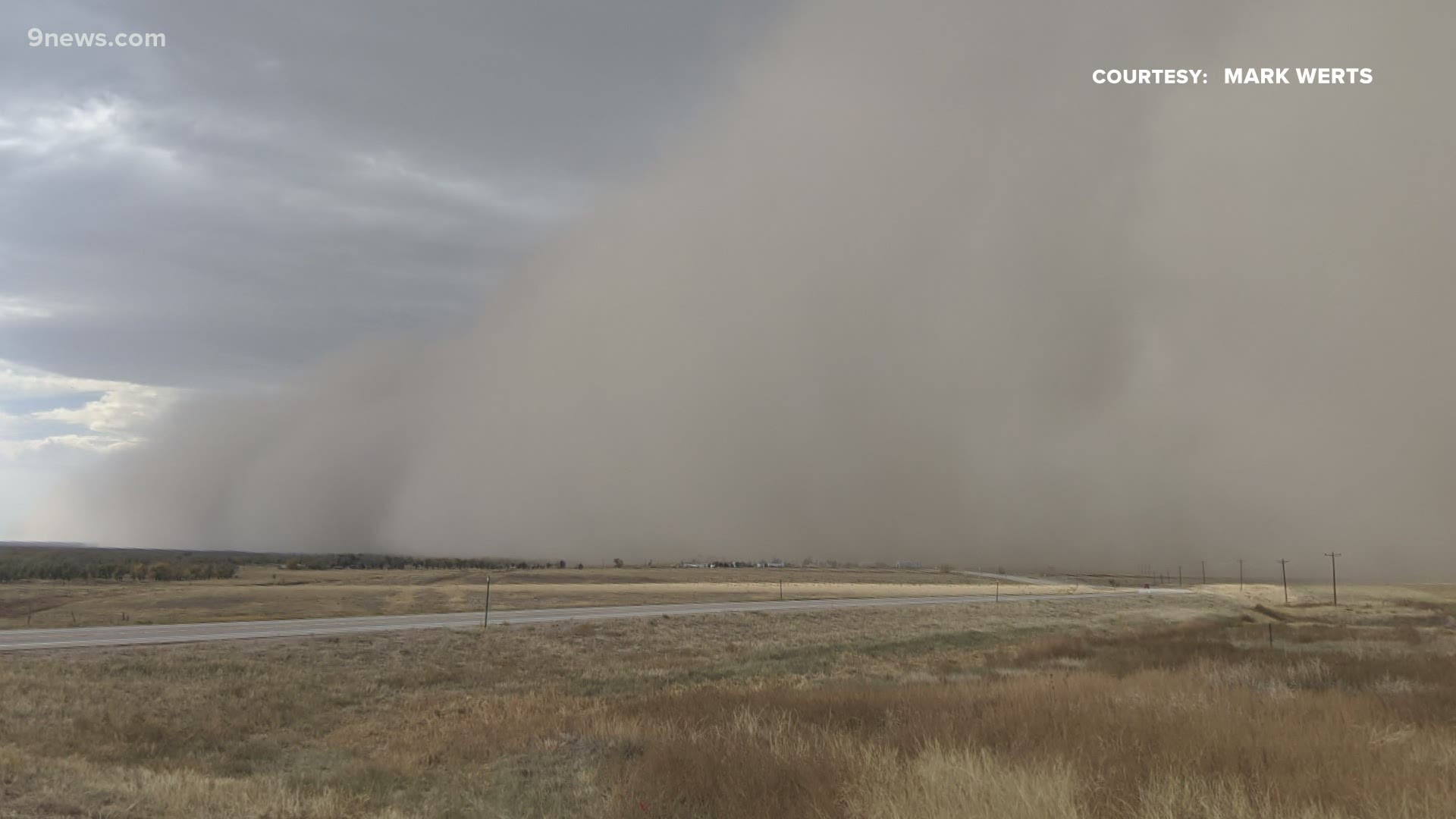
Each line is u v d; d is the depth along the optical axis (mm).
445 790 11789
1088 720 13172
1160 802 8062
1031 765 9836
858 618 54156
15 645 28984
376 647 32062
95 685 21484
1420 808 8031
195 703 20891
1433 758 10188
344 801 11164
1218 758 10258
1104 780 9141
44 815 9297
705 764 10953
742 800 9469
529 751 14273
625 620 45781
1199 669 23688
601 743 13906
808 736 13312
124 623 43719
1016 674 25516
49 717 17688
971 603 76562
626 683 28500
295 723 20609
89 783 10977
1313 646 34469
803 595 84438
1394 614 71875
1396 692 18578
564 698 24141
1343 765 9750
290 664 27719
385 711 22672
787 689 23297
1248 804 8117
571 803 10508
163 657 26297
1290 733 11797
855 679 27172
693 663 33969
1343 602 107875
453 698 24625
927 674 28766
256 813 9922
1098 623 60938
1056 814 7902
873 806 8539
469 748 15086
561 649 35875
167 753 16328
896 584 132625
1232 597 113750
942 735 12516
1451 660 25828
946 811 8055
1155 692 17062
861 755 10930
